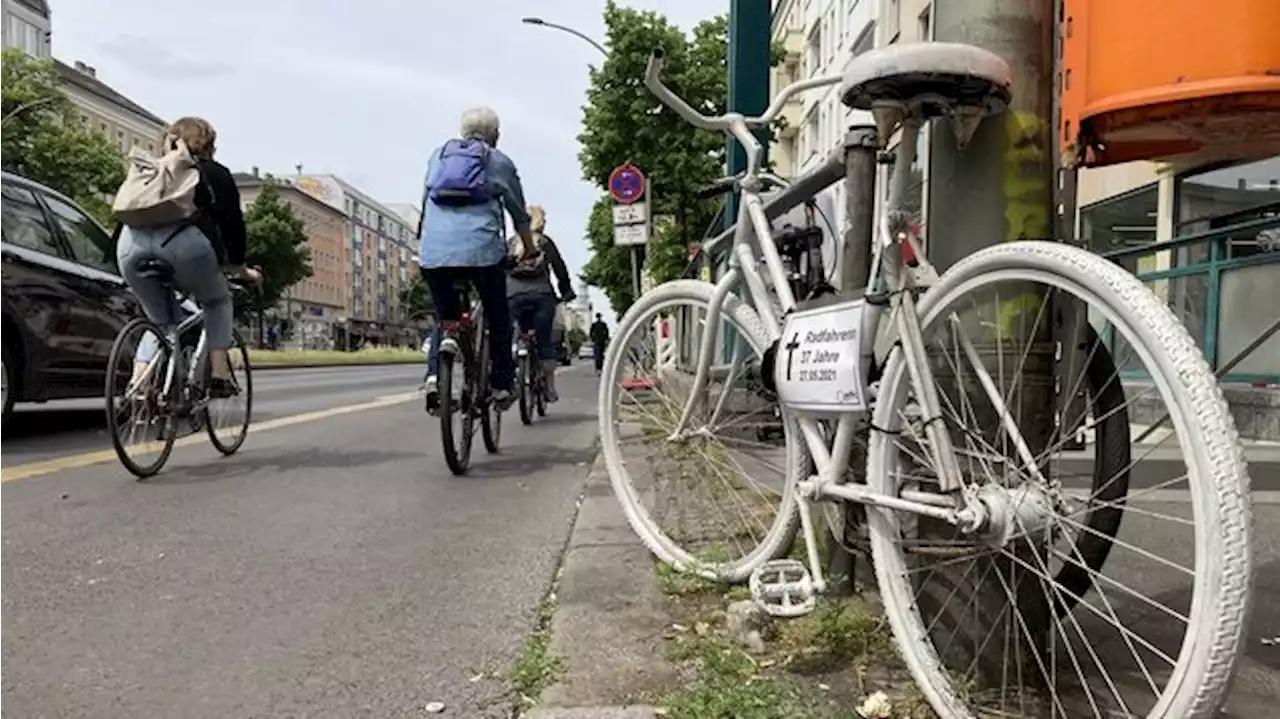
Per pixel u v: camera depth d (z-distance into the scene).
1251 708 2.35
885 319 2.48
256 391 14.99
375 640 3.02
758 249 3.30
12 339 7.28
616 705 2.40
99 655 2.91
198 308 6.17
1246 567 1.66
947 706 2.26
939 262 2.50
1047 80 2.48
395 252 170.62
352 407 10.95
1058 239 2.51
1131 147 2.54
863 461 2.64
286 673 2.76
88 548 4.11
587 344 74.44
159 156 5.67
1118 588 2.41
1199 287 8.44
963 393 2.31
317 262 128.38
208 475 5.88
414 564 3.87
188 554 4.02
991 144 2.46
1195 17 2.10
